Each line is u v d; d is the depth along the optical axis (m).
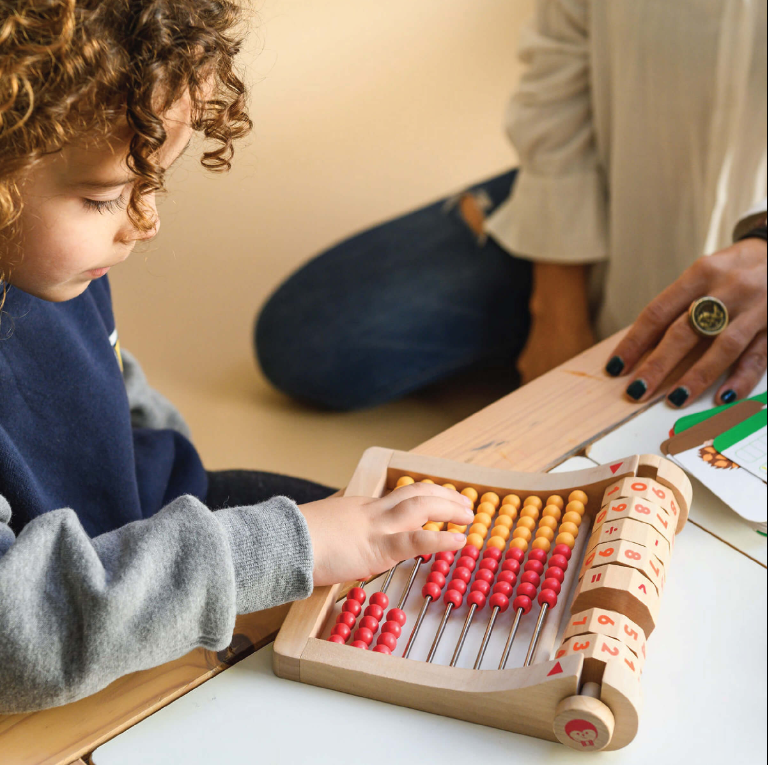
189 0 0.58
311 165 2.82
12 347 0.80
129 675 0.64
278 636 0.65
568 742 0.59
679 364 0.98
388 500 0.72
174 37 0.56
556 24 1.64
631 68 1.49
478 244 2.02
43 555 0.59
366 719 0.62
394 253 2.07
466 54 3.33
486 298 1.96
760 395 0.93
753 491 0.81
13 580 0.57
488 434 0.89
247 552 0.63
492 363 2.02
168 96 0.56
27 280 0.62
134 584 0.58
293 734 0.61
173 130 0.60
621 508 0.71
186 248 2.49
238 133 0.68
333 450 1.87
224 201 2.67
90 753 0.60
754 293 0.97
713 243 1.53
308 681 0.64
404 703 0.63
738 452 0.86
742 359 0.96
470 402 2.05
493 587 0.72
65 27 0.51
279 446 1.87
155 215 0.64
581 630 0.61
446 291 1.96
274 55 3.36
